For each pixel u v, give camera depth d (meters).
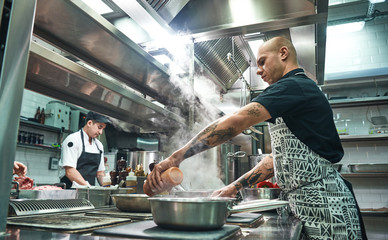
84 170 2.64
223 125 0.92
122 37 1.43
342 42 4.97
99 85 1.48
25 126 4.07
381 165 3.72
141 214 1.02
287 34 2.71
